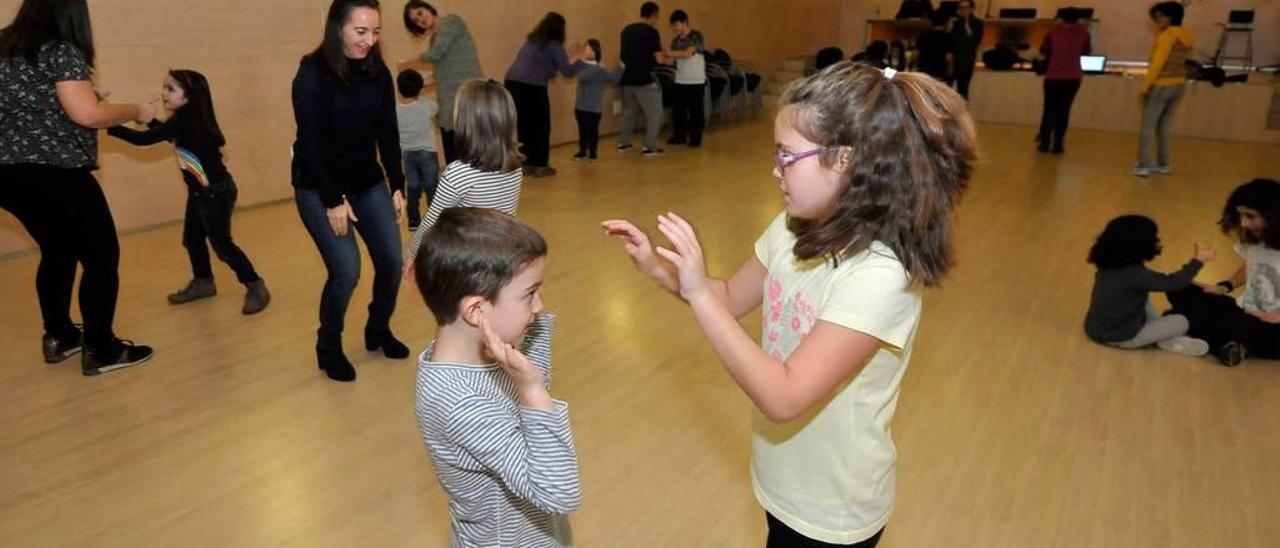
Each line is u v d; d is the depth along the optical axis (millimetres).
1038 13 12406
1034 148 8680
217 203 3402
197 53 5035
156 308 3631
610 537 2070
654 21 8844
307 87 2502
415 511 2182
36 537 2037
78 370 2980
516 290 1192
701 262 1041
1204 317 3195
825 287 1115
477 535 1331
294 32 5594
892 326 1070
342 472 2357
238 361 3088
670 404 2785
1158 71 6738
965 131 1072
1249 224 3141
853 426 1179
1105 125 10219
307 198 2666
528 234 1205
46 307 2980
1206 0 11430
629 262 4379
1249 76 10094
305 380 2939
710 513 2178
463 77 5793
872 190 1024
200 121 3322
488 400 1203
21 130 2613
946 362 3150
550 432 1147
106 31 4551
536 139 6699
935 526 2121
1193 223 5320
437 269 1160
